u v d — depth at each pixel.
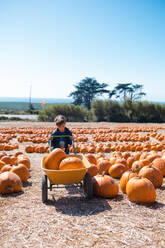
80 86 69.50
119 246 2.88
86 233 3.19
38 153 10.18
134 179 4.39
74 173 4.25
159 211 3.86
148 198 4.17
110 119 37.28
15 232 3.25
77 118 36.34
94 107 37.59
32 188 5.16
